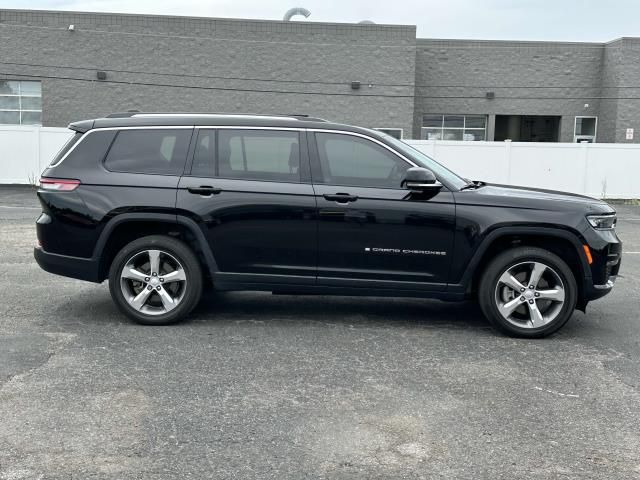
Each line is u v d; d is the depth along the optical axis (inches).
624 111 1125.7
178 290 247.0
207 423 163.3
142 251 242.7
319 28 1079.0
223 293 306.2
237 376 195.9
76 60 1058.7
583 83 1179.9
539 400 181.0
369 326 253.1
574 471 141.8
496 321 239.1
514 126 1236.5
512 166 885.8
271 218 237.8
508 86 1178.6
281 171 241.3
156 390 183.8
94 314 263.6
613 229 247.4
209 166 243.0
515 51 1170.6
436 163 263.6
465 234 234.7
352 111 1097.4
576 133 1199.6
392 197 235.8
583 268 235.5
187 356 213.2
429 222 234.8
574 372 204.1
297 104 1093.8
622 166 884.0
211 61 1075.3
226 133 245.0
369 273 238.8
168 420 164.6
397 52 1085.8
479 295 241.3
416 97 1175.6
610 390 189.2
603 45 1170.6
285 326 250.8
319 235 237.5
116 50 1061.1
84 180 243.0
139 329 243.1
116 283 244.4
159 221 239.9
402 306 287.4
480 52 1169.4
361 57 1087.0
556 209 235.1
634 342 237.5
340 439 155.5
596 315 277.4
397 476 138.7
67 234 242.5
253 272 241.8
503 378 197.8
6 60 1051.3
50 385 185.9
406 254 237.0
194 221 239.0
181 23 1064.8
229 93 1084.5
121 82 1067.9
